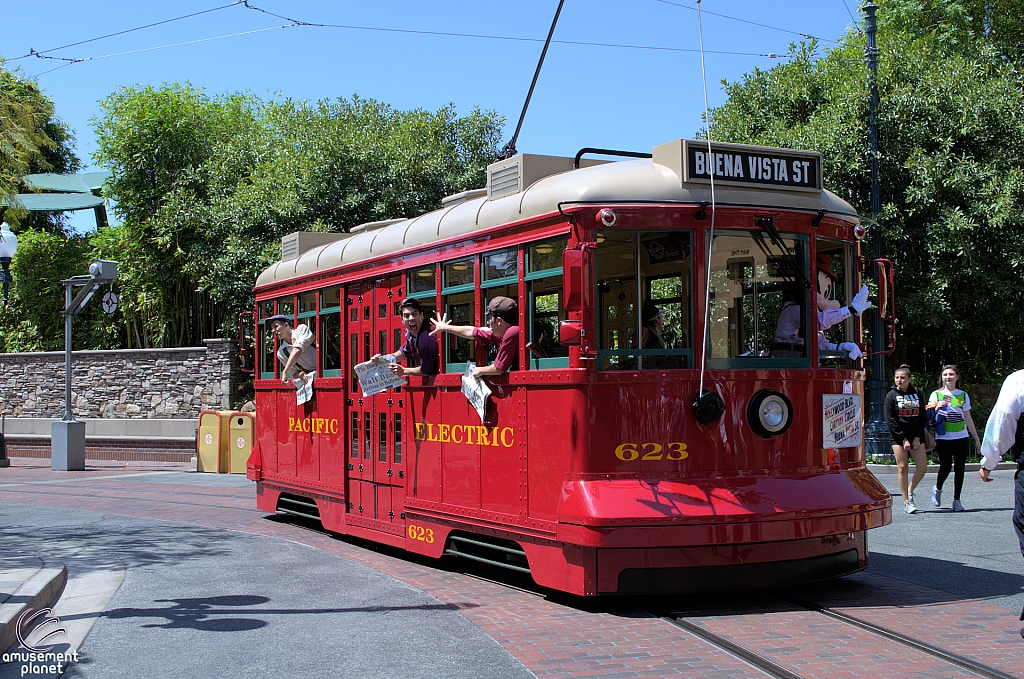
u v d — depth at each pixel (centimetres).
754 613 627
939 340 1864
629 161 695
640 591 626
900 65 1862
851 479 692
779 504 639
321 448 1028
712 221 643
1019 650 526
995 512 1079
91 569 828
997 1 2409
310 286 1077
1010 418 551
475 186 2211
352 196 2077
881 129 1792
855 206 1839
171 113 2439
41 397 2325
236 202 2161
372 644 572
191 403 2091
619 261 657
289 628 614
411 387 846
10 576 737
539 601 686
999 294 1748
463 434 770
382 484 899
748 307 676
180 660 545
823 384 695
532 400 688
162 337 2509
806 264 691
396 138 2231
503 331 721
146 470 1898
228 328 2214
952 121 1792
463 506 768
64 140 3809
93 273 1841
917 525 992
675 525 617
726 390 659
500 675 503
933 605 642
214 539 1006
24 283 2709
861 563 697
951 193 1752
